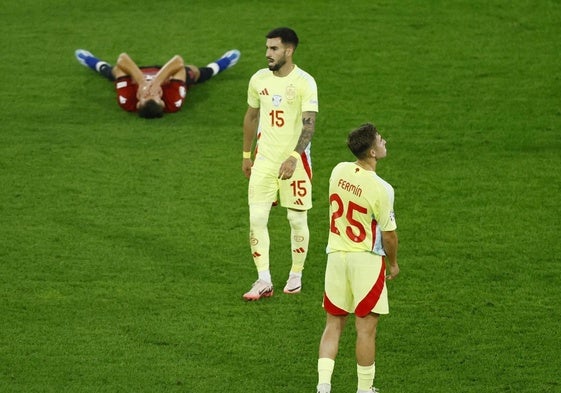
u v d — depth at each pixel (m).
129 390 30.33
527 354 32.41
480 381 30.95
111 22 60.44
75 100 52.34
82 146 47.75
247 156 37.34
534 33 58.53
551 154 47.03
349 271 29.55
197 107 51.72
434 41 57.69
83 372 31.25
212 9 61.97
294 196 35.75
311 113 35.12
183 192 43.94
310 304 35.75
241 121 50.31
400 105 51.47
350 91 52.75
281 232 41.25
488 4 62.00
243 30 59.09
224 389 30.50
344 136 48.72
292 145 35.88
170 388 30.48
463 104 51.50
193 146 47.88
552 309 35.16
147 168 45.88
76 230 40.66
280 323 34.41
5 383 30.53
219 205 42.94
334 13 61.12
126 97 50.62
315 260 39.00
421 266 38.19
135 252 39.12
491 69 54.81
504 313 34.91
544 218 41.75
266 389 30.55
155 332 33.69
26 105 51.66
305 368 31.72
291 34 35.22
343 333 33.97
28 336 33.25
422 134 48.84
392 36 58.25
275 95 35.53
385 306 29.61
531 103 51.56
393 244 29.33
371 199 29.05
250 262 38.69
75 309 35.03
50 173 45.28
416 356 32.38
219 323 34.34
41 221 41.31
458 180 44.97
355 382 31.11
